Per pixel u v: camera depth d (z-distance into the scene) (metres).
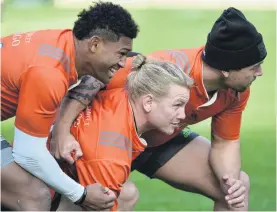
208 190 17.06
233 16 15.02
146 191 23.70
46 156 13.81
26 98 13.57
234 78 15.23
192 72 15.34
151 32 61.94
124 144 13.99
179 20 69.12
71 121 14.40
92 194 13.80
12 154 14.15
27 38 14.19
